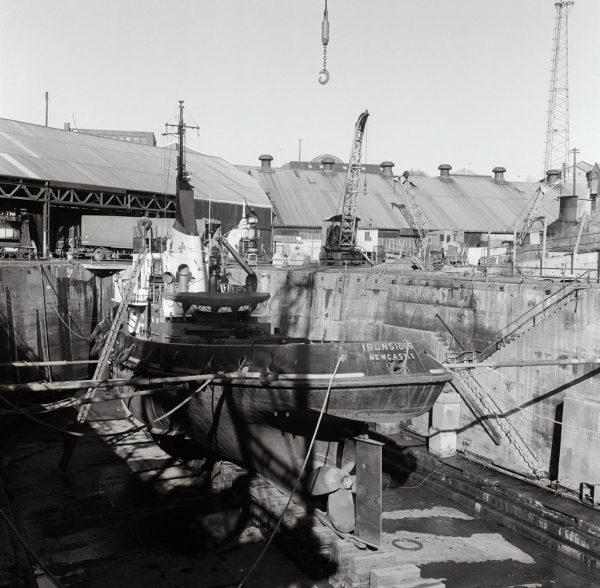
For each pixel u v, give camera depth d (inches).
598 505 718.5
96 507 713.0
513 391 927.7
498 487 812.0
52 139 1889.8
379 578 518.0
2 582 501.7
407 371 597.3
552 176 2790.4
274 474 661.3
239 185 2263.8
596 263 1315.2
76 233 1862.7
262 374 603.5
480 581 606.5
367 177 2854.3
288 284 1651.1
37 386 510.6
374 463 579.2
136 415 943.0
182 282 874.8
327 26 799.7
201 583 553.6
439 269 1627.7
